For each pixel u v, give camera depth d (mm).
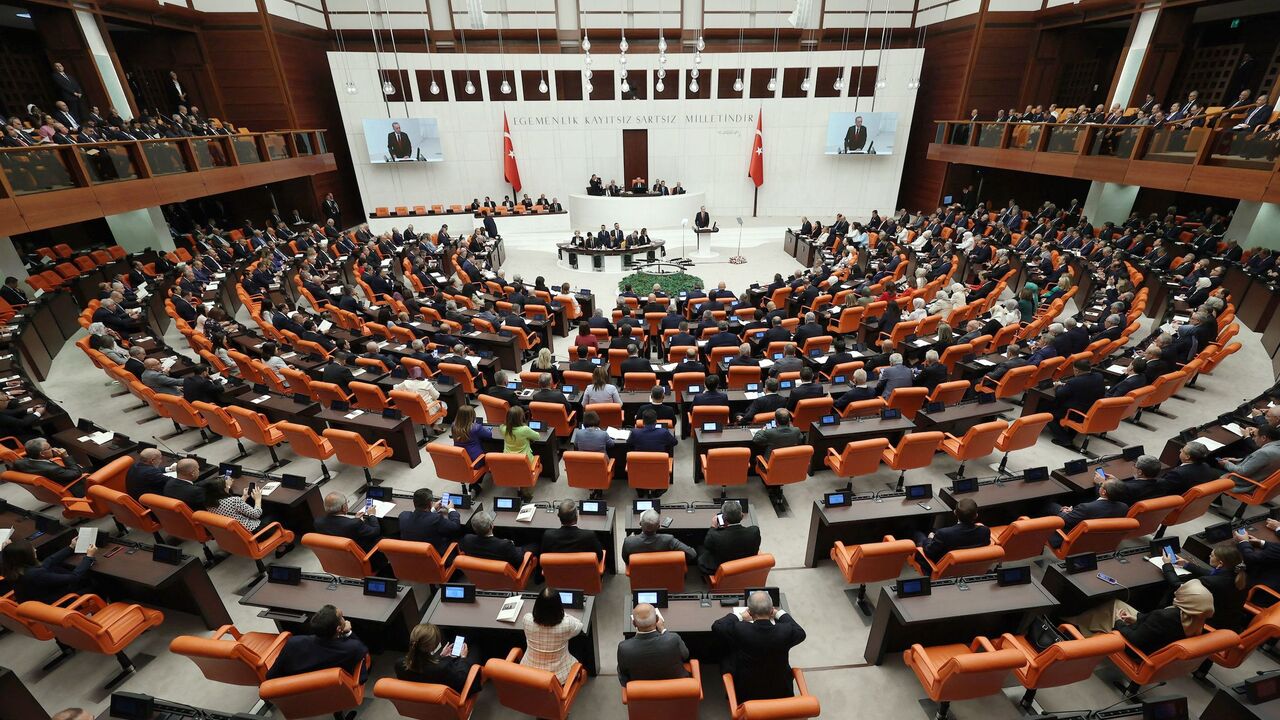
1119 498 5492
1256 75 17328
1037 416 7133
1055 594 5094
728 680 4129
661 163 26922
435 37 24109
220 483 5777
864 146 25734
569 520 5191
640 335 12094
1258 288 11734
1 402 7762
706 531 5734
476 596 4754
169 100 20938
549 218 25172
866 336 12805
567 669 4285
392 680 3707
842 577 6117
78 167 11234
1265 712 3615
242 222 22594
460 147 25609
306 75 23000
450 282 16656
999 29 22375
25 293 11953
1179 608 4211
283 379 9445
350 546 5219
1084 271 14797
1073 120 17859
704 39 24984
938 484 7699
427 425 8930
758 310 12336
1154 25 17609
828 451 7129
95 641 4559
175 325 13711
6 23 15867
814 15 24891
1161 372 8602
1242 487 6289
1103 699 4676
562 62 24719
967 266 17938
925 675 4223
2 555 4844
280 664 4133
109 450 7254
